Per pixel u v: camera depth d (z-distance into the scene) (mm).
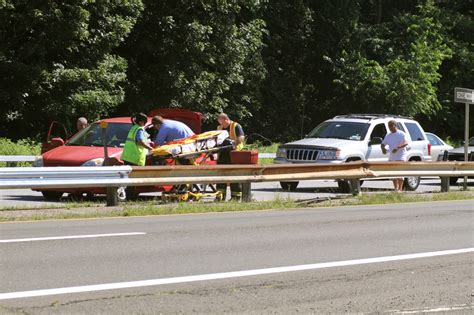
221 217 27719
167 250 20141
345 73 89438
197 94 72250
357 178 36500
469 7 106312
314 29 93188
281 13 90438
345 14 92750
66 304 14438
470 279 17516
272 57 91750
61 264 17984
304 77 96375
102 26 62625
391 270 18328
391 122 40312
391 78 88500
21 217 26344
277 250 20562
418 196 36969
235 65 75062
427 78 88875
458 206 33062
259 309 14430
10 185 27172
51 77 59281
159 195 36156
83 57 63188
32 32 59781
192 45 70625
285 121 92688
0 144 53562
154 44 70562
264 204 31844
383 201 34875
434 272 18234
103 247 20375
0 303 14398
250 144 76625
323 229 24734
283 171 33969
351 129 44031
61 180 28141
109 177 29281
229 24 73562
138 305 14500
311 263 18844
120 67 64375
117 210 28516
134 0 64188
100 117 66312
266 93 90688
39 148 55312
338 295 15688
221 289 15922
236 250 20422
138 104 70312
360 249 21016
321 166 35000
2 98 58625
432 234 24078
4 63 57938
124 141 34625
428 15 97062
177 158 32906
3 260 18359
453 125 102562
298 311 14359
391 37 94875
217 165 31688
